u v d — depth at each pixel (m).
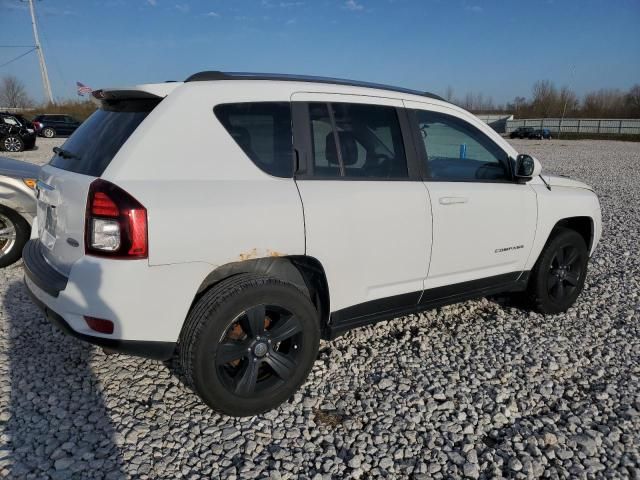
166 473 2.52
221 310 2.68
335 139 3.16
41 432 2.78
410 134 3.48
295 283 3.17
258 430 2.88
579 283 4.64
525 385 3.42
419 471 2.61
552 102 73.50
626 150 33.97
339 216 3.03
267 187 2.86
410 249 3.39
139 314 2.55
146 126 2.65
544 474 2.60
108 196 2.48
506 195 3.88
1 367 3.44
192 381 2.72
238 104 2.87
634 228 8.31
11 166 5.69
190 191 2.63
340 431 2.90
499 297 4.99
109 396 3.14
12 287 4.88
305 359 3.05
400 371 3.56
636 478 2.59
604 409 3.17
